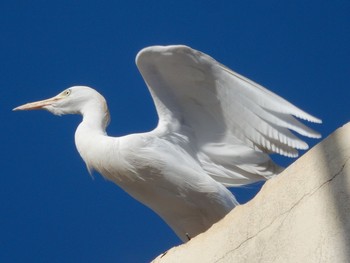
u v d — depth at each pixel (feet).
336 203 28.07
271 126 43.16
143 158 43.78
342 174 28.45
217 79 44.16
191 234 45.16
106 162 44.60
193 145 45.24
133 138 44.16
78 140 46.06
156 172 43.86
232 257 30.99
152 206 45.29
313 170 29.58
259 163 44.86
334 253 27.09
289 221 29.43
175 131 45.09
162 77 45.01
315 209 28.66
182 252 33.63
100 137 45.32
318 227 28.17
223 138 45.06
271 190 30.91
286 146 43.04
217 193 43.75
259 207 31.04
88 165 45.60
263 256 29.68
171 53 43.75
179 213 44.78
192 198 43.98
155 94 45.21
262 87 43.24
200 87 44.60
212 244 32.42
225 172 45.29
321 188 28.89
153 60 44.45
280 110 42.50
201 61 43.86
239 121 44.21
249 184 45.44
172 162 43.98
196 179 43.78
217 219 44.01
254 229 30.78
